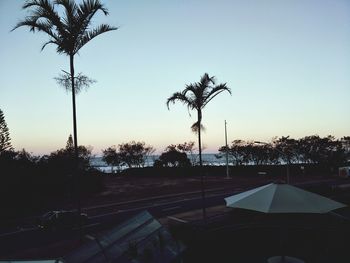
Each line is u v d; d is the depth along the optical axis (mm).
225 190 42312
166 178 65938
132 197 38188
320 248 11914
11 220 26297
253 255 11633
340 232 12047
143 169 74062
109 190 45156
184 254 10727
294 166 67438
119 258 7590
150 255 8188
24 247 17203
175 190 43906
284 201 8930
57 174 34844
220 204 30062
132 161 87000
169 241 9656
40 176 32656
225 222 13688
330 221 13656
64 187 35219
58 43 13328
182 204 31344
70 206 32562
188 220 22422
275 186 9766
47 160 36062
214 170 72250
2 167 30031
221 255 11664
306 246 12141
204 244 11453
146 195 39812
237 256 11578
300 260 10711
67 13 13109
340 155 73812
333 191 25906
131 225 9594
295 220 13742
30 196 30266
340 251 11555
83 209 30797
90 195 39469
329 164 70188
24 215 28453
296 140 75375
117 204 33312
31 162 33844
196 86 17594
